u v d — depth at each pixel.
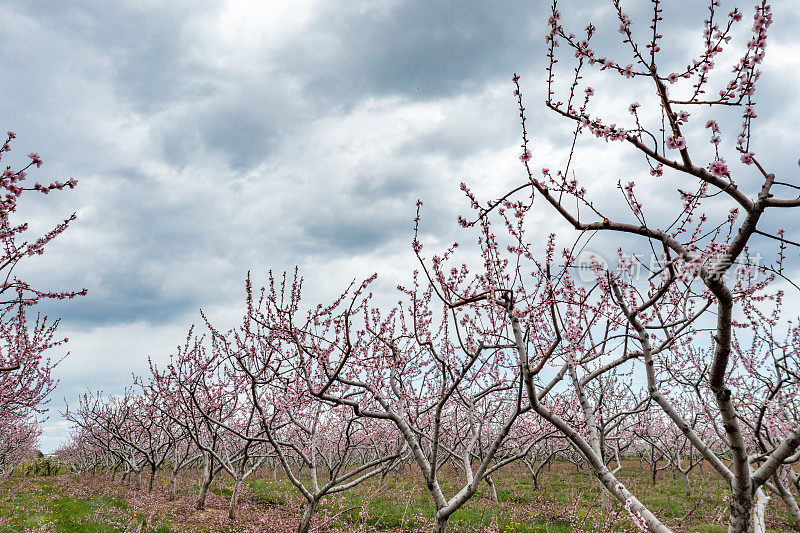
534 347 7.29
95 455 25.19
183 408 12.63
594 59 3.79
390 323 9.06
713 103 3.48
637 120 3.89
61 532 10.27
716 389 4.07
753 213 3.45
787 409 7.59
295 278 8.30
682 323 5.94
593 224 4.06
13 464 26.56
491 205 4.77
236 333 10.28
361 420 11.68
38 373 12.04
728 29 3.36
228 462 12.77
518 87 4.14
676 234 4.88
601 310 5.98
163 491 16.25
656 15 3.45
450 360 8.71
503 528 10.77
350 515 12.04
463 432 14.63
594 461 5.00
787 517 11.74
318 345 8.41
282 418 12.38
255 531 10.52
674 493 15.91
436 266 6.18
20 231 5.69
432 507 13.13
